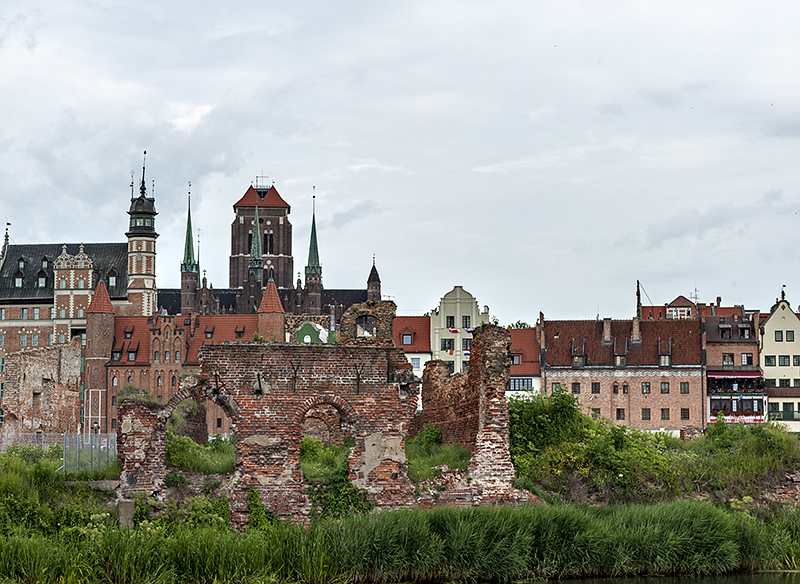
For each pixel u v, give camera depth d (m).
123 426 47.50
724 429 62.47
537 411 57.22
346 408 49.34
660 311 178.00
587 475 53.19
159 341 166.38
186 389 48.25
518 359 139.75
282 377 48.84
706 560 47.97
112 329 168.00
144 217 197.50
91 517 44.78
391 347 50.56
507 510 47.06
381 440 49.50
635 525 48.38
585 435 56.06
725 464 57.06
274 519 47.06
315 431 64.75
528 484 51.34
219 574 42.03
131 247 197.00
